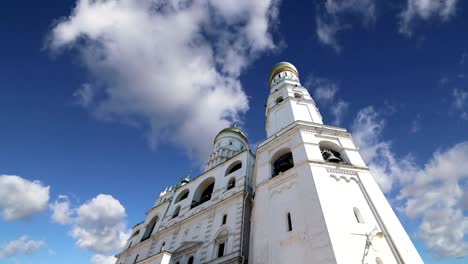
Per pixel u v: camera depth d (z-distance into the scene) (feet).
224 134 187.01
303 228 61.98
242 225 92.63
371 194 68.74
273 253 63.05
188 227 114.01
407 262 52.49
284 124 106.11
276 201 75.10
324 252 53.52
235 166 133.39
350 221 61.00
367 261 53.01
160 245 119.14
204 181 136.87
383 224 60.90
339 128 93.50
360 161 81.00
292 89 128.67
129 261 127.65
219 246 94.22
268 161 90.94
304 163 76.23
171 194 155.84
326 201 63.67
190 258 99.14
